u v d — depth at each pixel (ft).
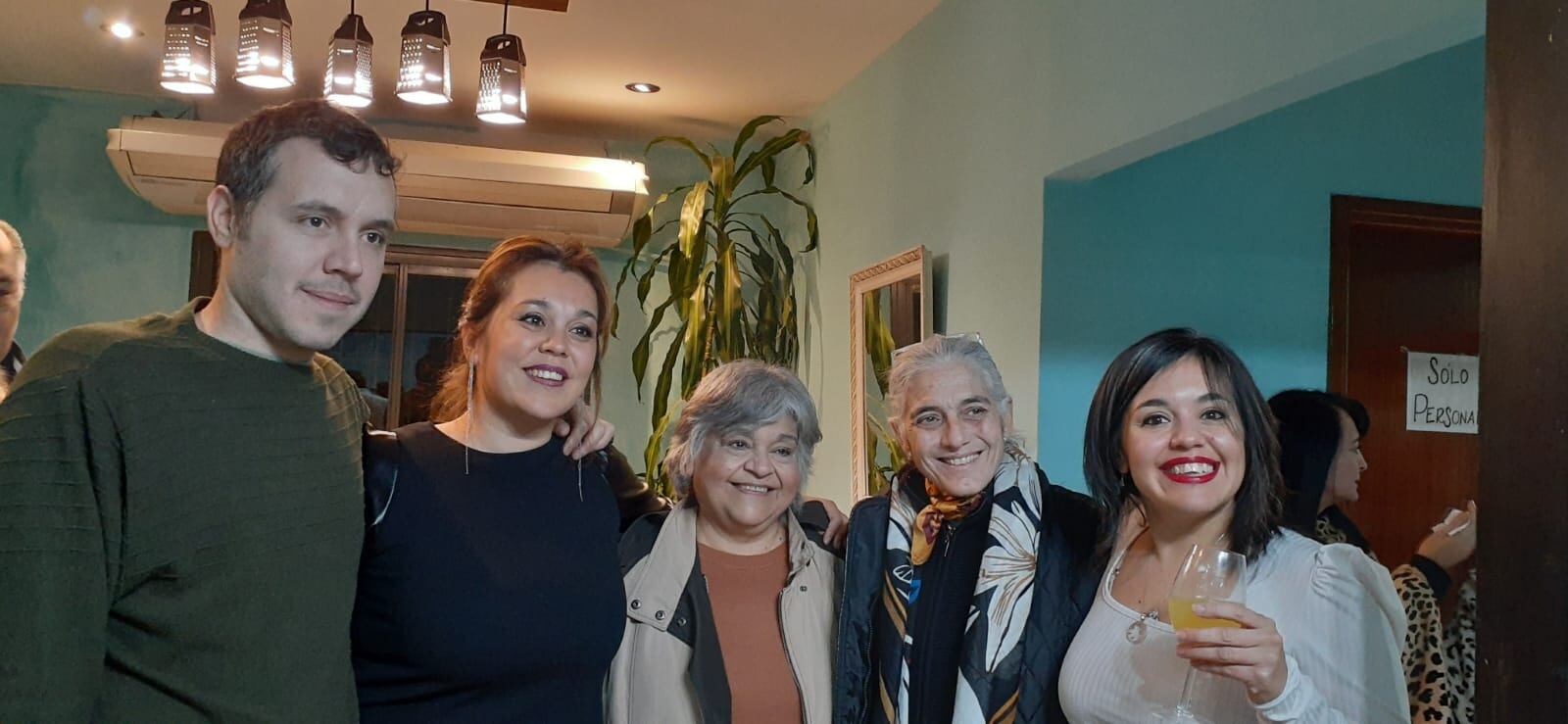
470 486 4.53
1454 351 9.55
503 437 4.73
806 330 13.39
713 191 12.41
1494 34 2.56
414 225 13.01
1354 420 7.16
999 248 8.46
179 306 12.97
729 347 11.94
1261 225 8.36
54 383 3.20
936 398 5.25
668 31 10.41
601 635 4.66
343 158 3.59
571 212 12.98
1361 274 9.29
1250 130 8.37
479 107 8.05
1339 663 3.98
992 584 5.04
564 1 8.46
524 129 13.83
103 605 3.23
